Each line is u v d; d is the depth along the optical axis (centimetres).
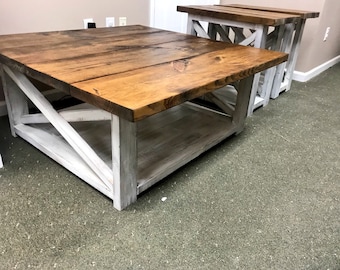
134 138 106
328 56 323
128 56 127
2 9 168
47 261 92
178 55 133
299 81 285
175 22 276
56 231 102
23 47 131
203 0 277
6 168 132
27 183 124
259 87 221
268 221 113
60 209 112
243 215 115
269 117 203
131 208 115
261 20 175
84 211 112
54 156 136
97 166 117
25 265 90
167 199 121
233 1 291
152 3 254
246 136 175
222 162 148
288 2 270
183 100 92
